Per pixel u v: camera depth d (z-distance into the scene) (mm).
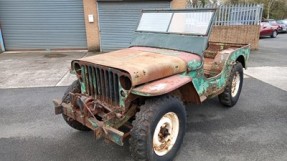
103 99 2914
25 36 11617
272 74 7348
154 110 2656
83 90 3168
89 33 11430
